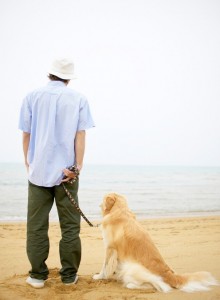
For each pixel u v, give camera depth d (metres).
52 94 3.56
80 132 3.58
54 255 5.46
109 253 3.83
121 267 3.72
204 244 6.21
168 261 4.84
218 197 18.50
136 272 3.56
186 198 17.89
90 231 7.77
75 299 3.28
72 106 3.56
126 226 3.76
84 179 28.23
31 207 3.57
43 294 3.41
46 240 3.60
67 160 3.55
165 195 19.12
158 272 3.53
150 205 15.07
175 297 3.30
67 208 3.56
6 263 4.82
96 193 19.34
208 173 36.00
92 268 4.57
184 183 26.81
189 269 4.44
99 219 10.56
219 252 5.47
